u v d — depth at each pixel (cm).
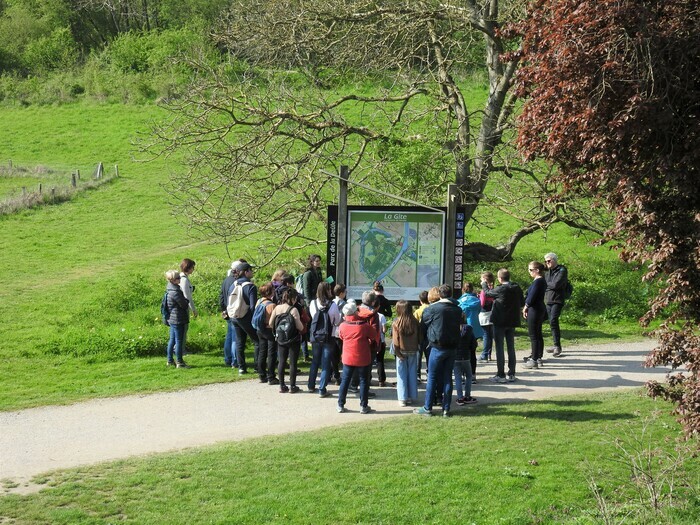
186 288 1497
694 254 823
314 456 1005
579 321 1912
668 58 834
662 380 1377
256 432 1113
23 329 1908
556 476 943
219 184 2006
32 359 1600
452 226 1486
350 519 836
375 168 2019
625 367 1477
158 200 3725
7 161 4456
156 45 5825
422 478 934
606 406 1213
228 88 1934
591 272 2375
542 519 836
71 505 862
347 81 2328
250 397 1299
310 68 2097
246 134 1986
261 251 2350
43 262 2786
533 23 974
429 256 1503
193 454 1016
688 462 998
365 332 1190
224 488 909
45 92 5650
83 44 7369
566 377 1405
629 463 941
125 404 1266
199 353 1638
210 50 3094
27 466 985
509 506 865
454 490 902
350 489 906
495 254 2370
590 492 899
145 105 5366
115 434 1112
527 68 938
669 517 838
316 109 2030
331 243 1534
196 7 6353
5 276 2581
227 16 2359
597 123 841
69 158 4522
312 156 1947
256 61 2122
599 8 829
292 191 2047
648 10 822
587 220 2016
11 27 6794
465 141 2095
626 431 1097
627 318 1928
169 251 2945
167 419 1180
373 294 1220
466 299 1388
